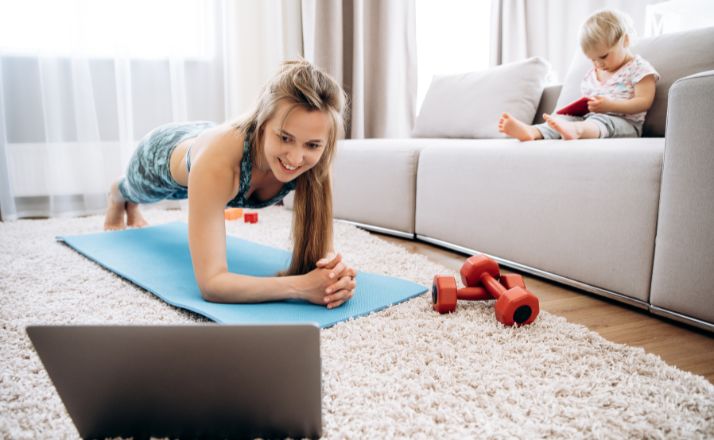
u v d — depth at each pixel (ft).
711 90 3.15
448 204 5.56
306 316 3.34
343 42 9.14
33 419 2.25
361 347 2.98
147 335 1.89
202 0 8.51
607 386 2.55
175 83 8.32
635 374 2.69
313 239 3.94
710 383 2.67
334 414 2.30
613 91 5.31
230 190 3.58
